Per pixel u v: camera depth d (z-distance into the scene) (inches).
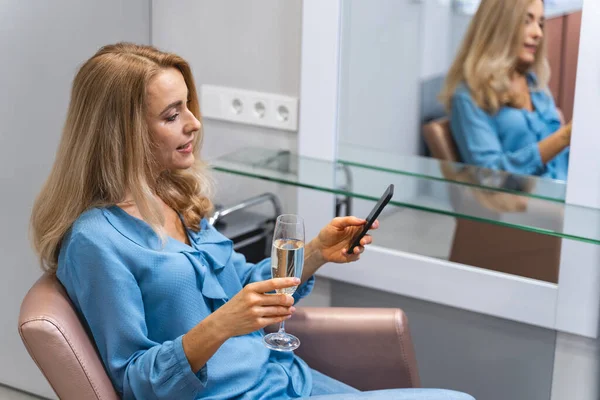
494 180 101.1
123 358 72.7
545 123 97.2
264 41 109.0
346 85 105.7
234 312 69.3
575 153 95.9
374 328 86.8
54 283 75.3
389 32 101.6
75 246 72.9
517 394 107.7
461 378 110.6
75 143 75.3
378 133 105.8
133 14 112.7
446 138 102.7
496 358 107.6
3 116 109.0
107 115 74.0
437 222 105.1
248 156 109.6
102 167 74.6
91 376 71.0
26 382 119.5
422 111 102.8
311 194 110.7
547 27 94.2
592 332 99.2
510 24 95.7
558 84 95.3
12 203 112.3
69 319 72.0
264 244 111.7
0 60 106.2
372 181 103.1
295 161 108.2
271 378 80.7
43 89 108.0
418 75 101.7
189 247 80.0
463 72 99.5
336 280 114.3
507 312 103.5
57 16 106.0
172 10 114.0
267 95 110.3
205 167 88.4
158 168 79.2
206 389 76.4
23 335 69.7
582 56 92.9
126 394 72.4
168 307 76.0
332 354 88.0
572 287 99.1
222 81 113.6
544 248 99.9
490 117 99.7
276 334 80.5
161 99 75.6
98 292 72.2
